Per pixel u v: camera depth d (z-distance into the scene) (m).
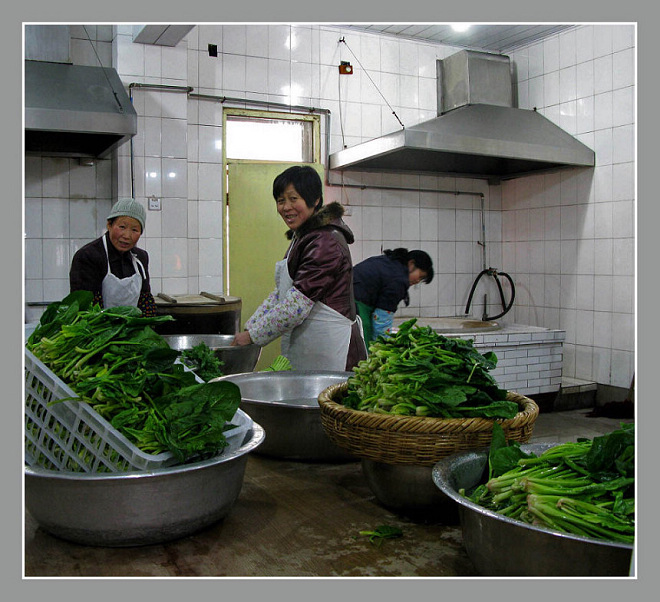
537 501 1.17
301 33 5.29
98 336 1.49
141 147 4.57
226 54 5.04
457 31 5.57
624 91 5.07
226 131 5.12
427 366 1.51
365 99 5.57
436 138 4.61
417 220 5.88
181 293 4.75
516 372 4.84
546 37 5.69
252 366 2.57
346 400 1.71
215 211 5.04
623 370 5.17
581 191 5.48
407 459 1.43
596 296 5.39
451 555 1.33
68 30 4.23
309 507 1.57
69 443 1.41
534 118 5.29
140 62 4.54
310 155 5.45
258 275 5.20
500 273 6.05
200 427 1.37
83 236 4.62
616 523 1.12
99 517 1.28
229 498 1.41
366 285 3.58
